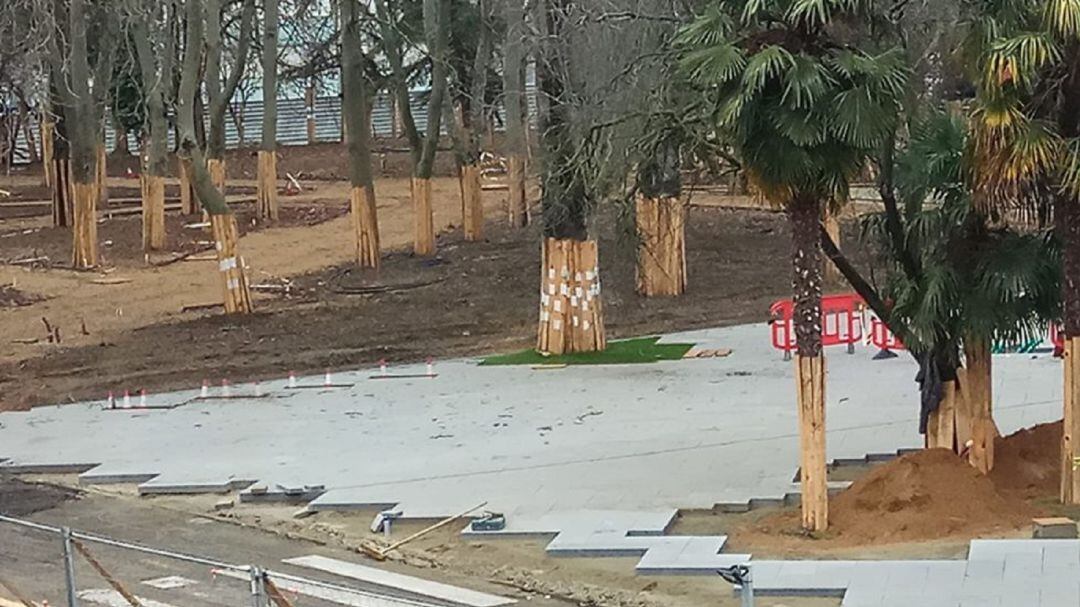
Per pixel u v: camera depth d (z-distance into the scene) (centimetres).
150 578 1543
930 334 1619
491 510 1755
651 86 1827
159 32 4638
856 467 1891
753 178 1501
